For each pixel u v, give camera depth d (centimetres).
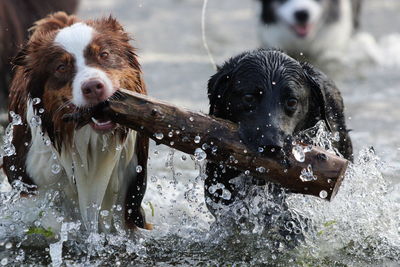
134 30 2788
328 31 2373
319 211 1048
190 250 991
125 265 947
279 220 1003
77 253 984
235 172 1030
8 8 1659
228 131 897
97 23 991
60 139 965
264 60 983
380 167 1106
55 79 931
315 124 1034
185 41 2634
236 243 998
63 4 1767
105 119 893
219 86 1009
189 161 1364
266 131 898
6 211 1029
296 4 2330
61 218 1015
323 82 1094
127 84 959
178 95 1878
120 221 1051
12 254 967
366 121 1647
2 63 1648
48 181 1014
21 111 1017
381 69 2295
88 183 1014
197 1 3491
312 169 891
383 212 1066
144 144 1034
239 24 2977
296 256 964
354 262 954
